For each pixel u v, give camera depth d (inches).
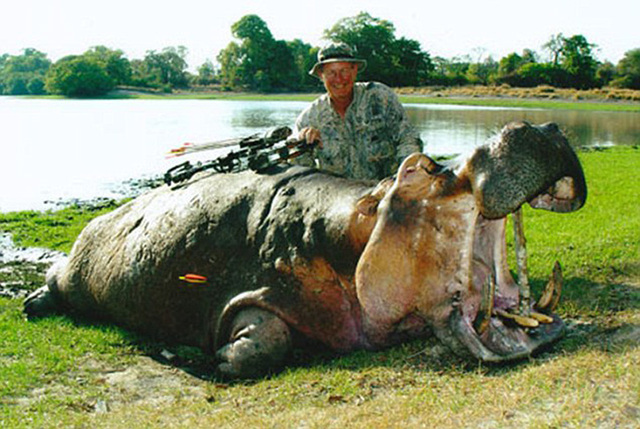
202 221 231.6
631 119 1552.7
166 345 249.9
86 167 800.9
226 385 206.1
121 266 253.8
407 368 188.4
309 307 207.9
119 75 4586.6
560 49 4116.6
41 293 290.2
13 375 215.5
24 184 675.4
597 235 321.4
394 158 281.1
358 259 198.4
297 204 214.5
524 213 399.5
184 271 232.8
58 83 4207.7
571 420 137.6
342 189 210.4
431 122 1440.7
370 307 181.3
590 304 226.8
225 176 242.2
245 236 222.1
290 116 1830.7
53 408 191.0
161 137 1200.8
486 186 154.1
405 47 3934.5
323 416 163.0
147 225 249.9
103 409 192.4
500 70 4028.1
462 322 172.2
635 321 203.0
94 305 270.8
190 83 5324.8
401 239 172.4
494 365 176.2
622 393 145.8
